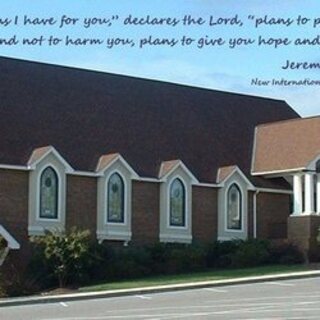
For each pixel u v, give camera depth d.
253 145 56.88
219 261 49.09
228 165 54.09
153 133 52.69
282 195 54.53
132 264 45.09
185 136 53.97
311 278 42.66
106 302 34.97
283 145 54.78
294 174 52.91
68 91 51.47
